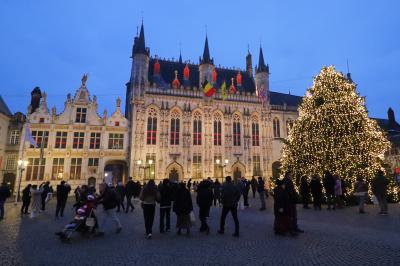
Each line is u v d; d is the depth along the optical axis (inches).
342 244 343.6
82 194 522.0
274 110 2134.6
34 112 1617.9
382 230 421.7
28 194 723.4
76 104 1691.7
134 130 1713.8
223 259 291.4
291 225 405.4
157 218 631.8
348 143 848.3
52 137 1612.9
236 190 418.6
